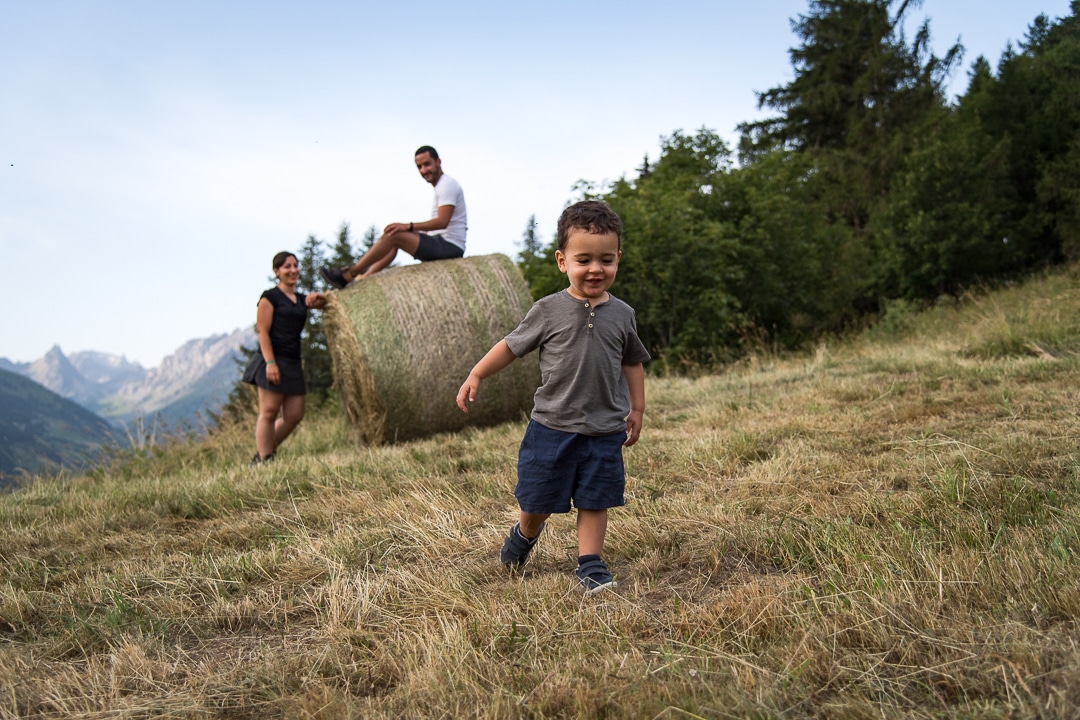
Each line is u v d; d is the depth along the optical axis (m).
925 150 16.98
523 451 2.99
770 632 2.23
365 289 7.13
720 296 12.66
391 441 7.01
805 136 25.56
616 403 2.94
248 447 8.36
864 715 1.72
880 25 24.03
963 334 10.41
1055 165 16.27
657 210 13.30
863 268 17.92
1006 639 1.96
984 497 3.28
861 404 6.05
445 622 2.49
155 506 4.85
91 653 2.61
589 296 2.93
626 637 2.27
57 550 4.00
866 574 2.51
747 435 5.07
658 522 3.49
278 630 2.73
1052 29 20.58
